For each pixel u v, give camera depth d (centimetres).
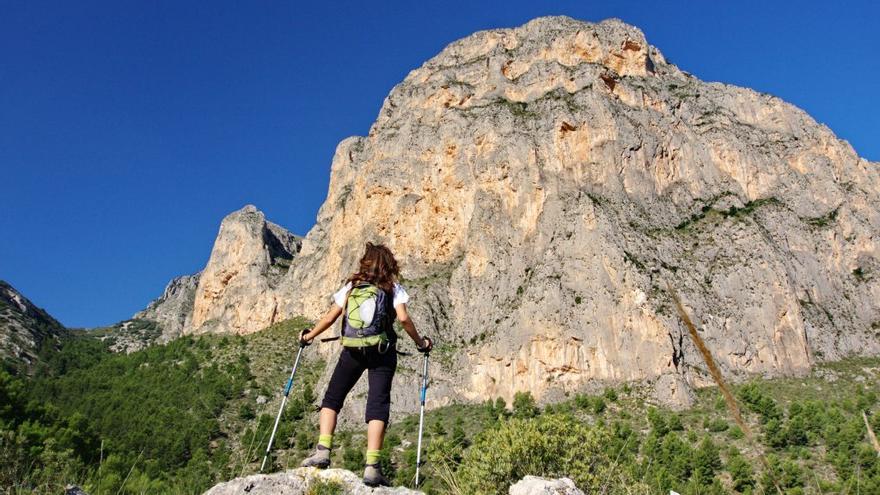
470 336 11462
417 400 10300
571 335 10188
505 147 13125
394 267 848
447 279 12731
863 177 14625
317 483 739
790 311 10788
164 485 1341
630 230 11319
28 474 1120
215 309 19112
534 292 10831
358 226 15300
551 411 8262
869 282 12556
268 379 13025
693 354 9856
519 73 15212
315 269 17075
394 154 15000
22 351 15962
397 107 16662
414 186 14325
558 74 14225
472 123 14062
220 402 11288
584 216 11344
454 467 1158
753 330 10519
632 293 10169
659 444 6262
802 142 14538
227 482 736
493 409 9375
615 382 9669
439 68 17450
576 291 10619
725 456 6194
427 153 14412
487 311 11675
